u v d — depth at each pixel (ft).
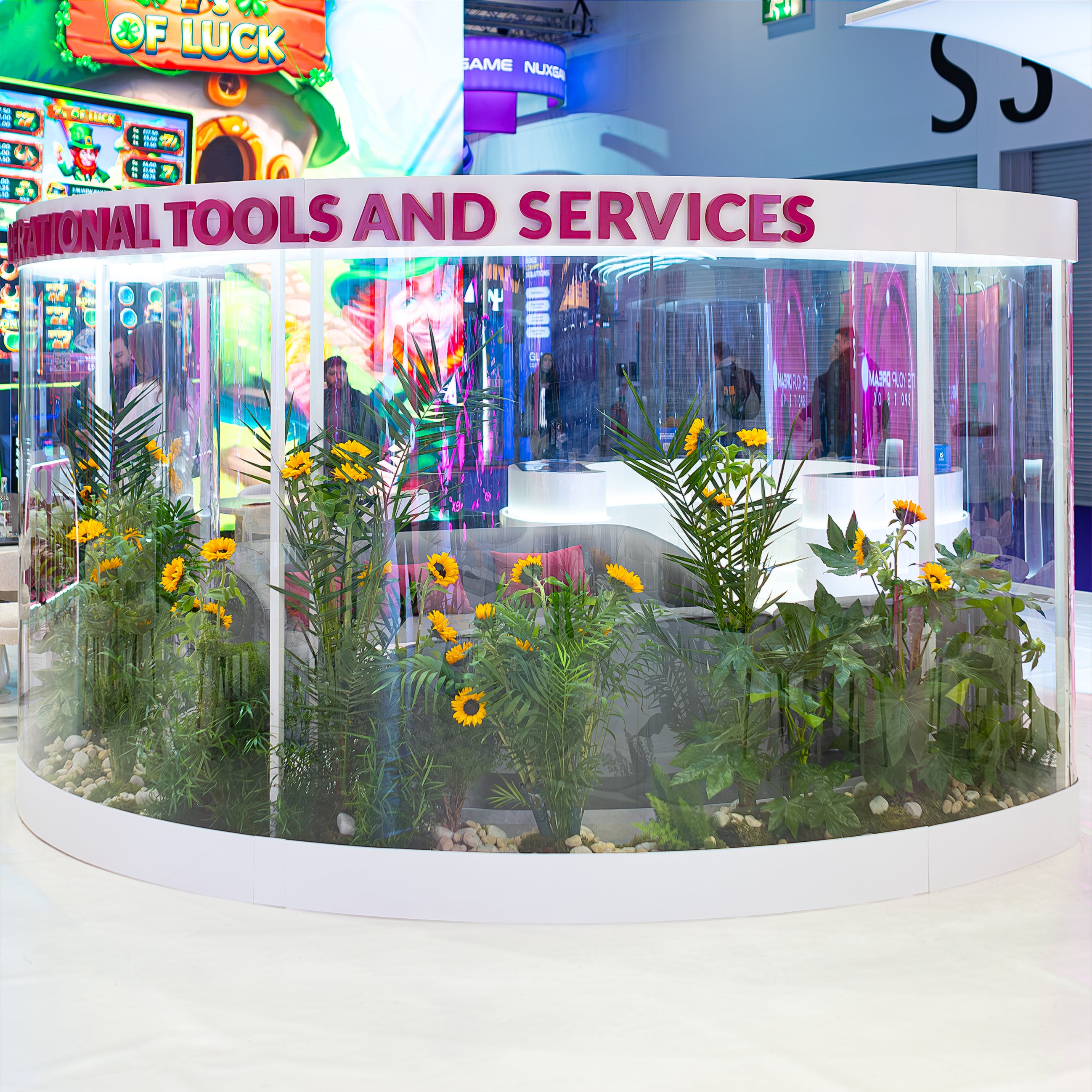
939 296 12.15
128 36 26.76
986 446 12.61
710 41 50.72
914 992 9.92
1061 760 13.39
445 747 11.52
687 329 11.44
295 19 28.55
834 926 11.24
